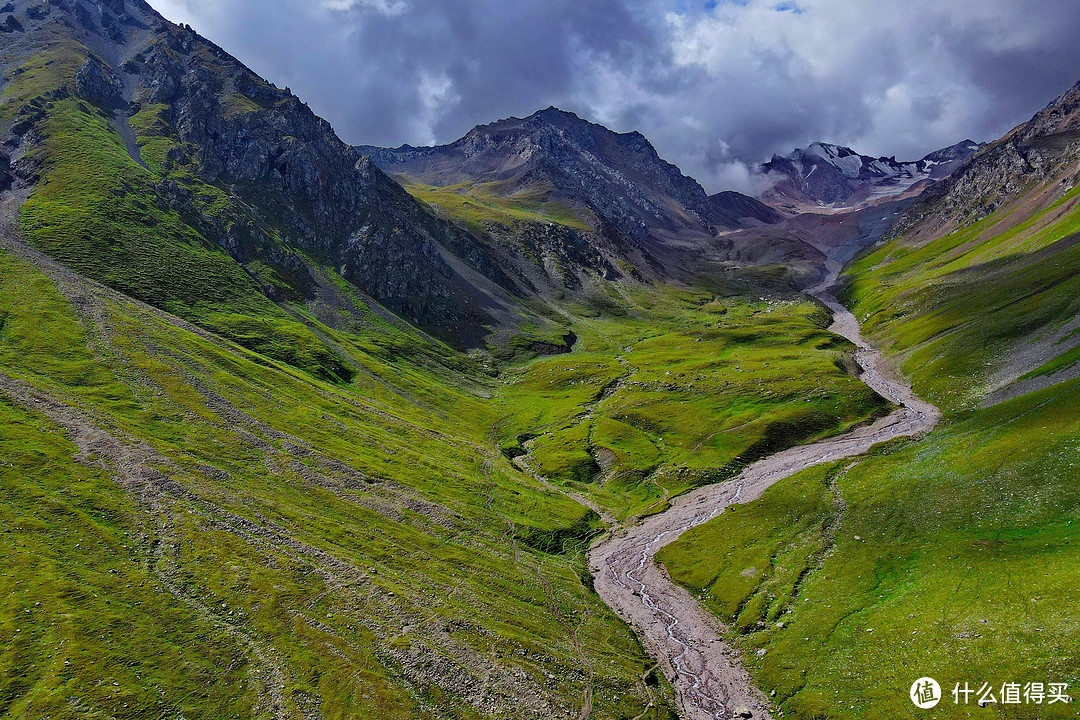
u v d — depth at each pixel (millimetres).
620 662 81812
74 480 88000
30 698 54188
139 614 67750
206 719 57875
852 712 63500
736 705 72812
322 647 70000
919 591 78062
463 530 115812
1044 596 64625
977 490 95688
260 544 87312
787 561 100938
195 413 123750
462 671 71812
